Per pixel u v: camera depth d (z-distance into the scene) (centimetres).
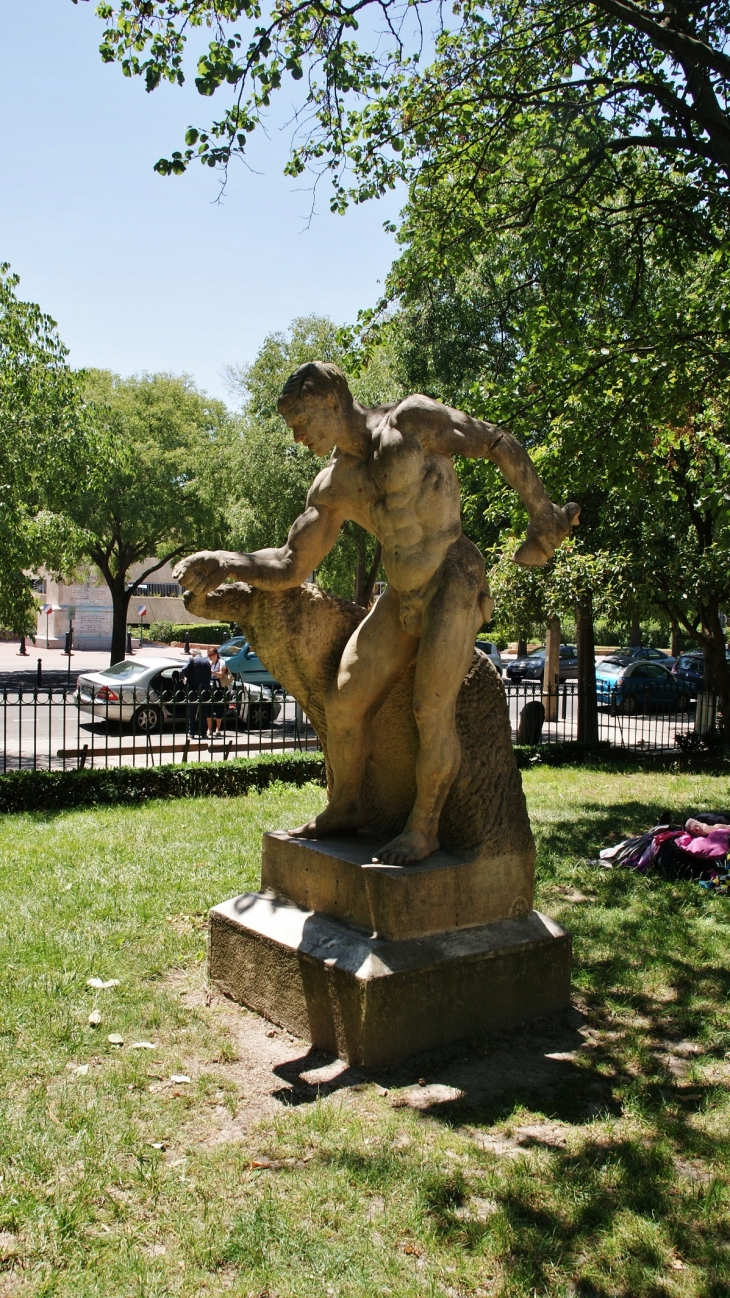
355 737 425
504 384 966
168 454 2641
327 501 406
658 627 4472
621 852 734
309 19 736
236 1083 359
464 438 380
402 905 381
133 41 691
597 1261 264
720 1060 392
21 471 1165
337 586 2633
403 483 378
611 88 875
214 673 1827
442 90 908
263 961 419
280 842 446
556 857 751
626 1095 357
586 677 1512
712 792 1125
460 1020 395
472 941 401
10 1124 325
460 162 946
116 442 1256
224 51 670
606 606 1328
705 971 493
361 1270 256
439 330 1692
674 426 998
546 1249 267
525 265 1043
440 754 394
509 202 959
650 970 493
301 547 408
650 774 1291
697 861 682
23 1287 247
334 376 388
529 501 387
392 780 445
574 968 494
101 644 4088
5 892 609
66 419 1194
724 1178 304
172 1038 396
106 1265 256
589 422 901
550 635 1808
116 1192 289
